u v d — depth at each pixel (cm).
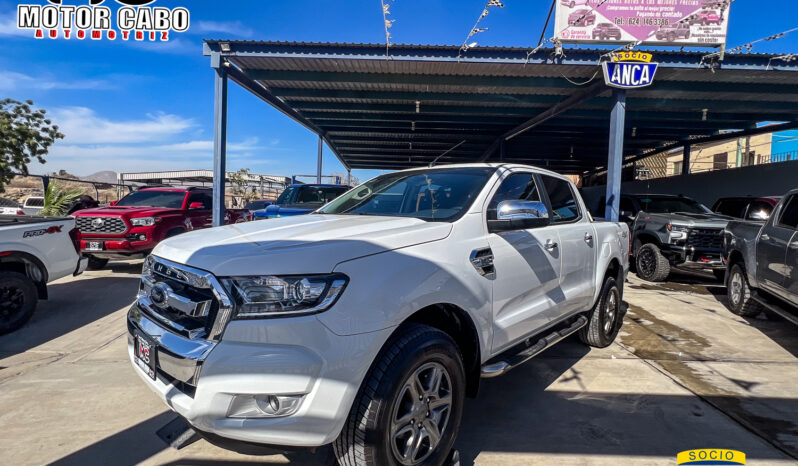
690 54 897
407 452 221
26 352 451
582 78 1072
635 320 580
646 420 313
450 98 1236
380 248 226
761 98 1185
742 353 454
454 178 330
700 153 2600
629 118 1386
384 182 379
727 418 316
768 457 269
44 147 2139
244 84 1066
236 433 194
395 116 1498
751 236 569
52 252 570
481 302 265
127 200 1022
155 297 233
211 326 201
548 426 304
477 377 271
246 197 3631
